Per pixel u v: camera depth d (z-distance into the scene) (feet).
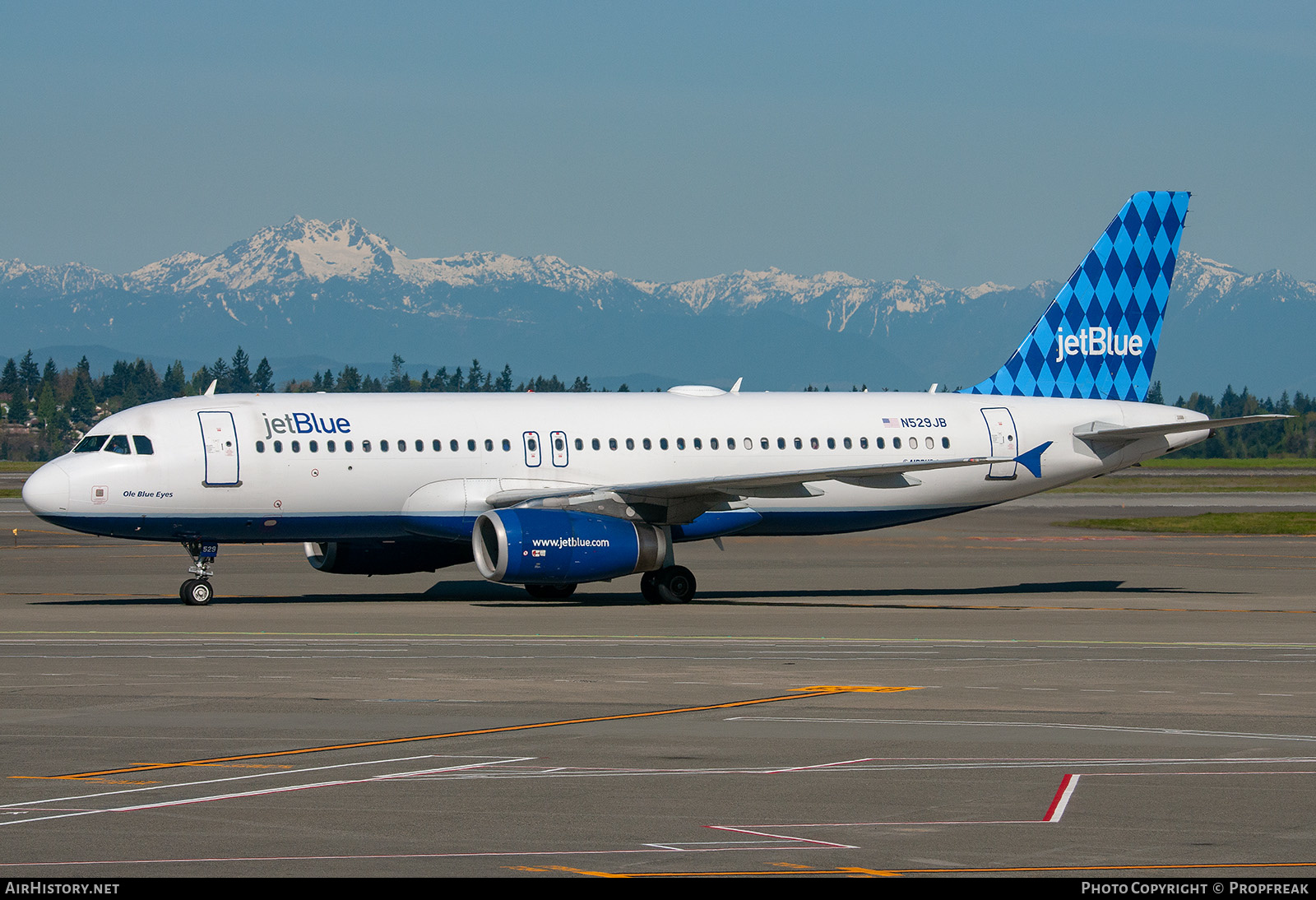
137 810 165.89
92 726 221.46
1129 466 538.47
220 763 193.67
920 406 520.01
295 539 456.86
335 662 300.20
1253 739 213.66
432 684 269.23
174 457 434.71
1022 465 521.24
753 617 405.18
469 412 472.03
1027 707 244.01
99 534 435.94
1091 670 291.99
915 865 143.13
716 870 141.38
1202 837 154.61
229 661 301.84
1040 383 541.75
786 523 501.15
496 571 423.64
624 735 215.10
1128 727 223.71
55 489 424.87
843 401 515.50
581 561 427.33
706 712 238.07
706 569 596.29
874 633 364.99
